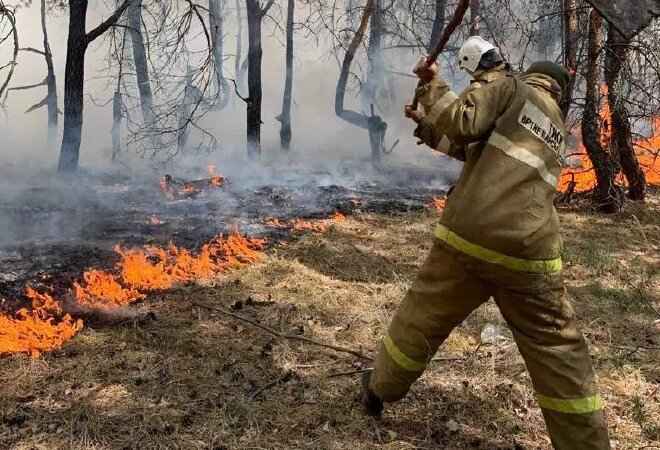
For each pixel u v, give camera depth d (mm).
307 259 6047
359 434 3299
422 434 3320
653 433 3314
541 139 2799
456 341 4336
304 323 4539
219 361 3955
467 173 2902
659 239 7152
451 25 2955
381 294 5191
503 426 3408
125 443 3145
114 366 3844
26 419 3303
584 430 2787
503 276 2783
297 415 3430
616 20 2201
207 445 3150
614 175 8344
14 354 3947
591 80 8180
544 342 2820
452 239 2875
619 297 5254
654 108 8789
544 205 2770
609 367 4023
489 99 2793
